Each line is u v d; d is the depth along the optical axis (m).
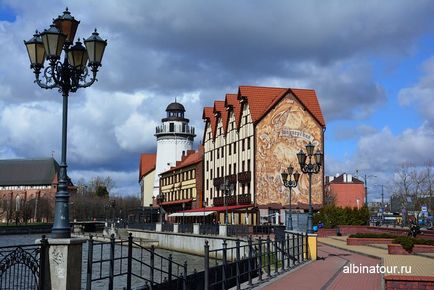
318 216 59.34
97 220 132.75
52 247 10.89
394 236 39.06
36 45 11.84
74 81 11.92
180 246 60.38
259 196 63.81
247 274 19.05
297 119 65.94
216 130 79.75
